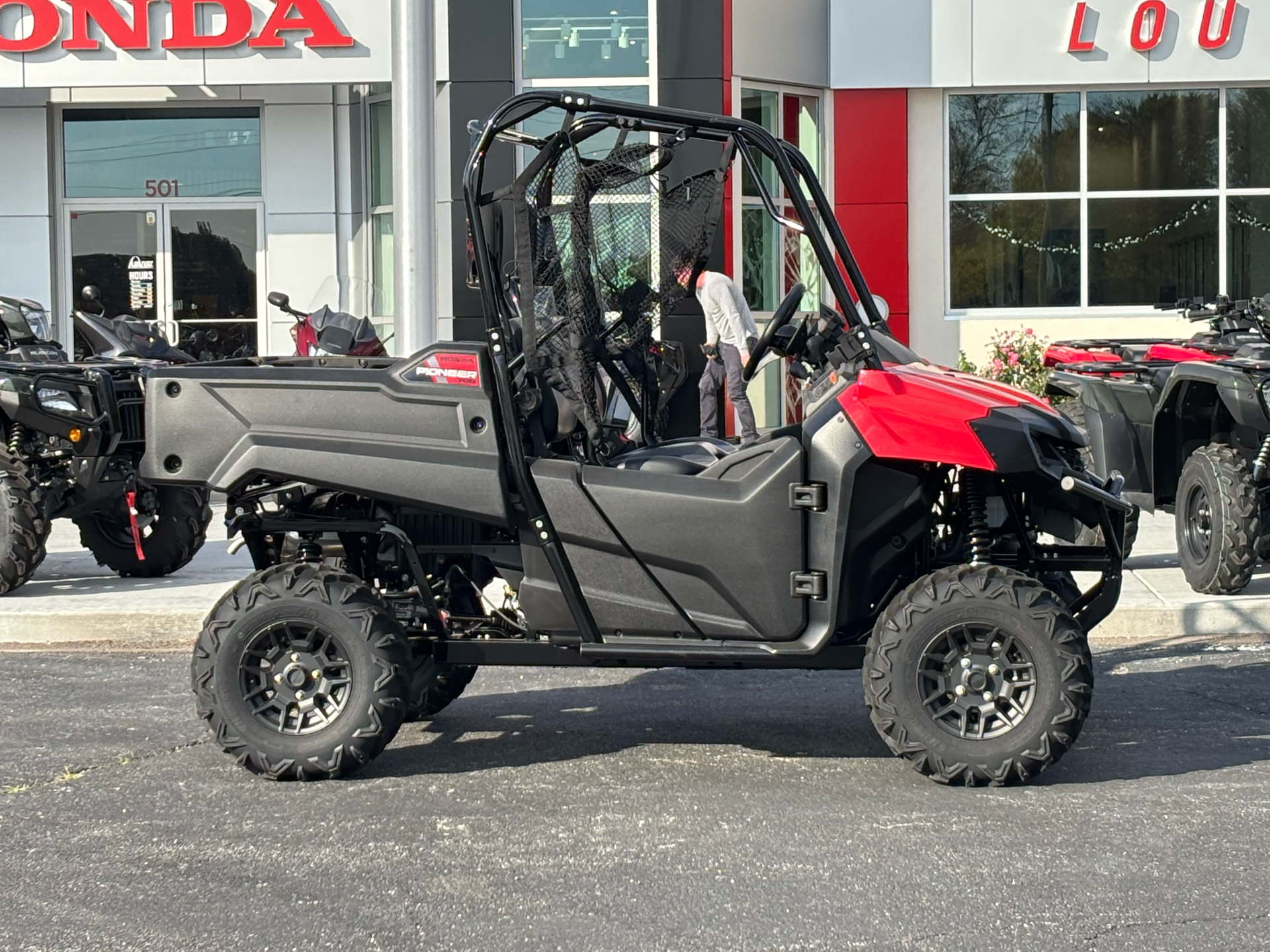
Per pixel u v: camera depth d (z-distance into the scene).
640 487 4.79
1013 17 13.89
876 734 5.43
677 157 12.85
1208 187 14.21
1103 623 7.25
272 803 4.62
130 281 14.48
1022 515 4.99
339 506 5.11
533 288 4.81
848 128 14.09
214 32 13.05
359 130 14.27
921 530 4.85
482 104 13.22
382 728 4.79
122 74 13.09
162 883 3.91
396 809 4.55
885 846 4.15
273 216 14.34
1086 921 3.59
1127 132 14.20
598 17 13.33
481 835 4.29
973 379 5.01
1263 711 5.69
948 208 14.23
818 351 4.83
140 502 8.46
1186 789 4.67
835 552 4.71
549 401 4.94
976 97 14.18
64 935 3.57
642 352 5.22
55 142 14.28
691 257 5.00
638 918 3.64
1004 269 14.31
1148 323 14.16
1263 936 3.48
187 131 14.42
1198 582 7.64
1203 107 14.16
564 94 4.79
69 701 6.02
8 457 7.94
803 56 13.86
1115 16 13.83
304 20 12.98
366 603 4.81
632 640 4.87
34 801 4.64
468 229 4.84
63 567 9.10
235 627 4.77
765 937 3.51
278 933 3.57
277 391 4.87
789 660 4.80
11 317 8.89
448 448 4.82
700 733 5.48
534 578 4.89
